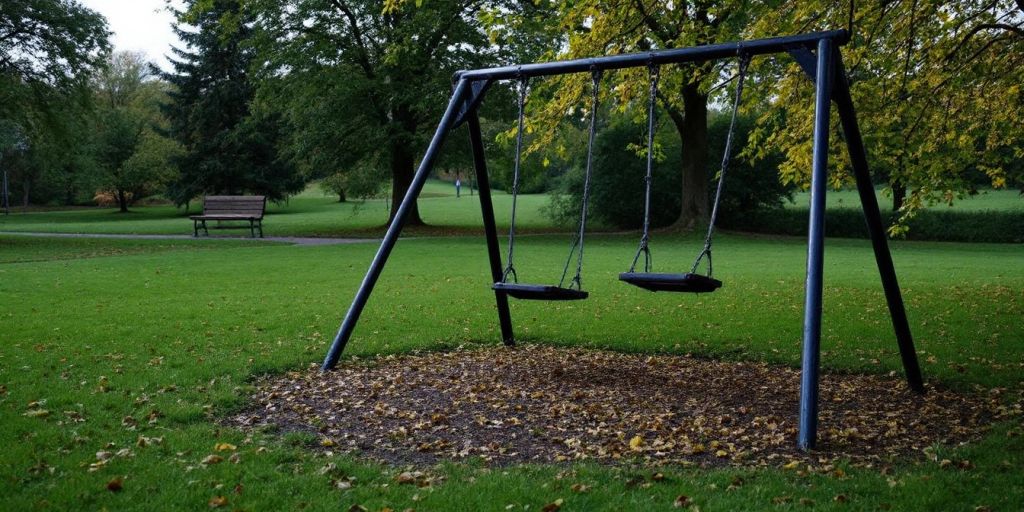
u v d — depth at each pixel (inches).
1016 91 410.9
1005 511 158.9
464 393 269.9
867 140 422.9
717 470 189.2
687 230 1235.2
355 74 1237.1
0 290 531.5
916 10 405.7
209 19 2103.8
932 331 395.2
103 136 2532.0
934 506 162.9
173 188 2218.3
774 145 438.9
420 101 1188.5
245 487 174.2
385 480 182.9
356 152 1353.3
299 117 1311.5
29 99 1139.3
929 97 431.8
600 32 394.6
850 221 1460.4
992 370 305.6
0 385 264.2
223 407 250.2
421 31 1148.5
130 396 255.0
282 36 1256.2
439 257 838.5
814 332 217.8
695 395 271.6
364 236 1270.9
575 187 1550.2
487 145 1413.6
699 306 486.0
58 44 1105.4
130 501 165.8
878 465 195.3
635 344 366.9
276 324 405.1
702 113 1232.2
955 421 239.8
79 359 310.3
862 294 545.3
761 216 1507.1
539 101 431.2
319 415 243.9
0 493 168.6
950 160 437.7
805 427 211.2
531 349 359.3
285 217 2003.0
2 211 2652.6
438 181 4055.1
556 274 677.3
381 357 335.0
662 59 268.4
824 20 401.1
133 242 1082.1
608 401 260.7
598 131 1508.4
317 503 165.6
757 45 250.2
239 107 2192.4
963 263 839.1
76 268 698.2
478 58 1216.2
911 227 1402.6
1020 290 563.2
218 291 538.9
